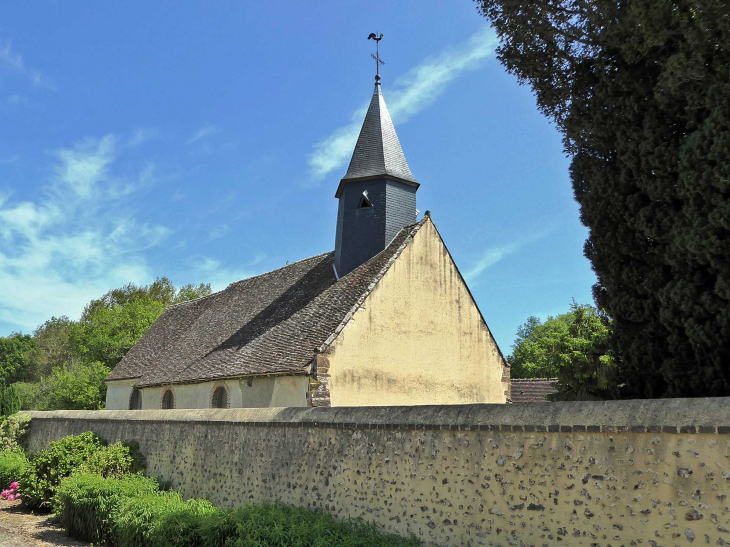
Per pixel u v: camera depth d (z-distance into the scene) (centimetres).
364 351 1548
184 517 965
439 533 800
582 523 655
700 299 698
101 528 1137
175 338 2625
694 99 715
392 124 2183
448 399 1714
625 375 827
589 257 886
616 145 822
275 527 836
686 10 693
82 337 4500
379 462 902
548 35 902
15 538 1209
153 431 1477
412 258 1733
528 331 6106
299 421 1056
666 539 589
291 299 2070
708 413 575
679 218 723
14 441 2078
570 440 683
